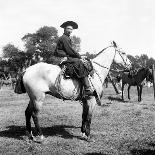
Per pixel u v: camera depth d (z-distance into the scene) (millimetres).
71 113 14453
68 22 9031
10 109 16594
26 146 8469
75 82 8883
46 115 13805
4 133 10109
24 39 109812
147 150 7980
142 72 19984
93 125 11297
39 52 107062
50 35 107625
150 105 17766
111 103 18812
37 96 8711
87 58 9203
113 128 10789
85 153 7836
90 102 9070
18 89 9094
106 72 9594
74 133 10047
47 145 8578
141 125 11289
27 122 9188
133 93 28594
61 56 8969
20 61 110062
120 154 7734
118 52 9844
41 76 8742
